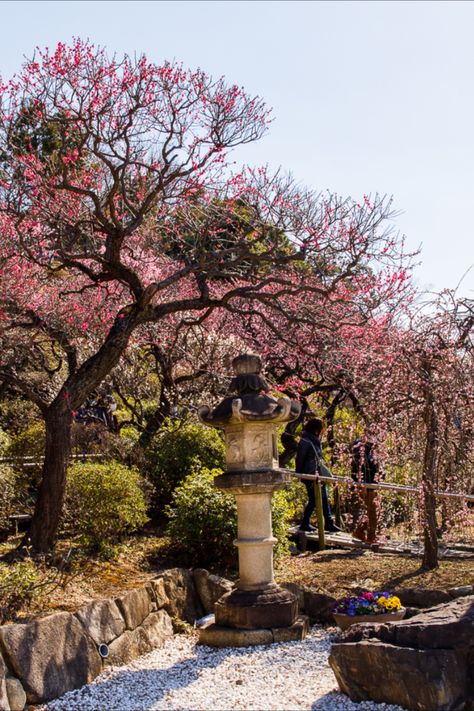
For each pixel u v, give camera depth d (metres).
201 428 10.88
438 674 5.13
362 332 9.23
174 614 7.58
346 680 5.57
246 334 12.64
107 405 12.71
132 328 8.49
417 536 10.16
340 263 10.20
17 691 5.44
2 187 9.10
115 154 8.62
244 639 6.89
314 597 7.84
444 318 7.91
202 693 5.78
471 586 7.39
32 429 10.52
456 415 7.79
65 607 6.43
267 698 5.63
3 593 6.21
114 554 8.38
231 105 8.87
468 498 7.92
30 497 9.65
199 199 10.21
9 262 9.35
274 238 9.69
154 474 10.43
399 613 6.83
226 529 8.52
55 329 10.55
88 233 9.46
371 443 8.73
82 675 6.04
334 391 12.77
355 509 12.40
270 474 7.20
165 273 12.27
